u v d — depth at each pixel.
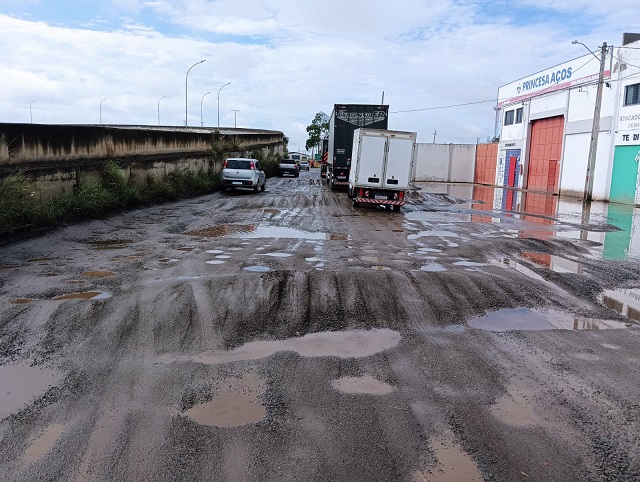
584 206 26.28
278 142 66.38
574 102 34.59
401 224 15.96
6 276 7.99
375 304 6.84
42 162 14.12
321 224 15.25
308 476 3.21
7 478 3.14
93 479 3.14
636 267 10.06
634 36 31.06
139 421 3.83
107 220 14.65
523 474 3.27
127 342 5.35
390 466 3.32
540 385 4.59
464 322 6.30
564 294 7.73
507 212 21.47
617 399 4.34
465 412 4.06
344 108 28.39
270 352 5.19
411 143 19.70
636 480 3.23
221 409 4.03
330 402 4.18
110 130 18.39
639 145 27.47
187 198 23.06
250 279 7.91
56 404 4.07
